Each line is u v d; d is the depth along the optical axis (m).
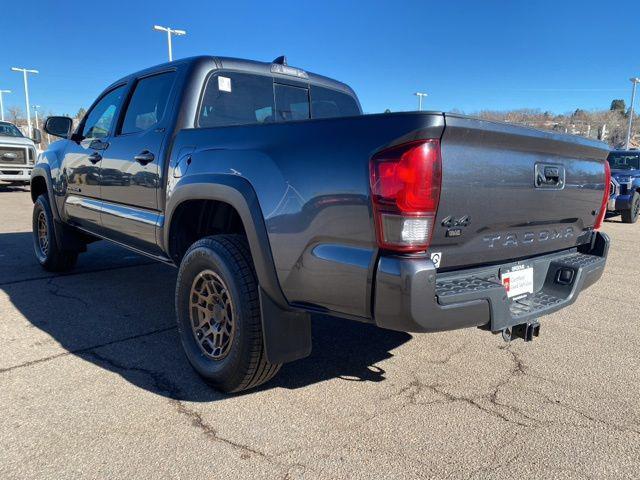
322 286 2.41
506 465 2.34
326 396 2.97
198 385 3.08
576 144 2.97
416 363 3.47
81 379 3.12
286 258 2.52
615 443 2.53
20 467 2.25
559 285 3.07
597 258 3.33
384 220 2.14
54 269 5.75
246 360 2.75
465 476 2.26
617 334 4.12
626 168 13.05
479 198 2.39
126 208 4.00
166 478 2.20
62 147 5.30
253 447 2.44
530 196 2.72
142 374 3.21
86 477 2.20
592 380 3.24
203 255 2.92
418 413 2.79
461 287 2.36
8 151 15.20
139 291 5.10
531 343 3.88
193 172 3.08
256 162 2.67
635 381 3.24
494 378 3.25
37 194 5.98
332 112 4.75
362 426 2.65
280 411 2.78
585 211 3.28
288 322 2.71
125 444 2.44
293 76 4.30
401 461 2.35
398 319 2.16
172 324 4.14
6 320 4.17
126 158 3.90
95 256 6.83
